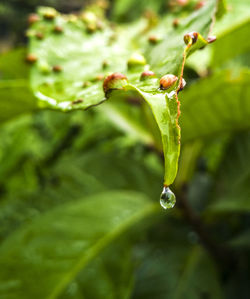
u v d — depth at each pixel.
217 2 0.26
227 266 0.43
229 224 0.50
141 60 0.24
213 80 0.29
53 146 0.59
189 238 0.45
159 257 0.42
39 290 0.31
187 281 0.39
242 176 0.43
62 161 0.50
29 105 0.30
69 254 0.33
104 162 0.48
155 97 0.21
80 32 0.31
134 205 0.38
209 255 0.42
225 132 0.34
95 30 0.32
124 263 0.34
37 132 0.61
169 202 0.23
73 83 0.27
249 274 0.42
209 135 0.35
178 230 0.45
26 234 0.35
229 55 0.36
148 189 0.46
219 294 0.38
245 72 0.29
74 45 0.30
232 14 0.37
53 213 0.37
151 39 0.28
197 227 0.41
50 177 0.46
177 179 0.39
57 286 0.31
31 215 0.43
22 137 0.57
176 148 0.21
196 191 0.50
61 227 0.35
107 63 0.28
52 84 0.27
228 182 0.45
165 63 0.24
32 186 0.56
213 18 0.25
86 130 0.59
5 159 0.55
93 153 0.49
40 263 0.33
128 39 0.35
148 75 0.23
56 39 0.30
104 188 0.46
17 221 0.42
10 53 0.33
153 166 0.50
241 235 0.43
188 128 0.34
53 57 0.29
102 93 0.24
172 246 0.43
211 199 0.45
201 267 0.40
